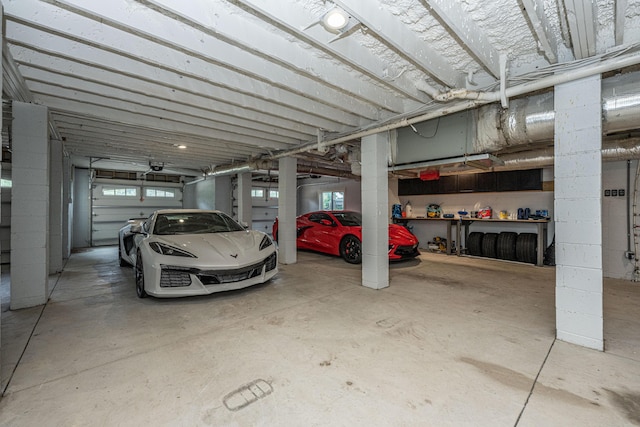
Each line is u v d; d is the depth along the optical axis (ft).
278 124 12.75
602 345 7.19
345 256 18.89
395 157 13.37
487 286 13.19
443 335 8.14
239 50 7.79
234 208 30.83
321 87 9.92
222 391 5.71
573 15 5.88
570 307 7.63
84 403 5.35
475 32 6.77
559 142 7.77
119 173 28.32
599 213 7.21
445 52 7.97
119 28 6.29
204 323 8.95
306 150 16.05
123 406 5.28
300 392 5.68
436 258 20.45
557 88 7.79
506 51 7.93
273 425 4.85
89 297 11.48
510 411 5.14
